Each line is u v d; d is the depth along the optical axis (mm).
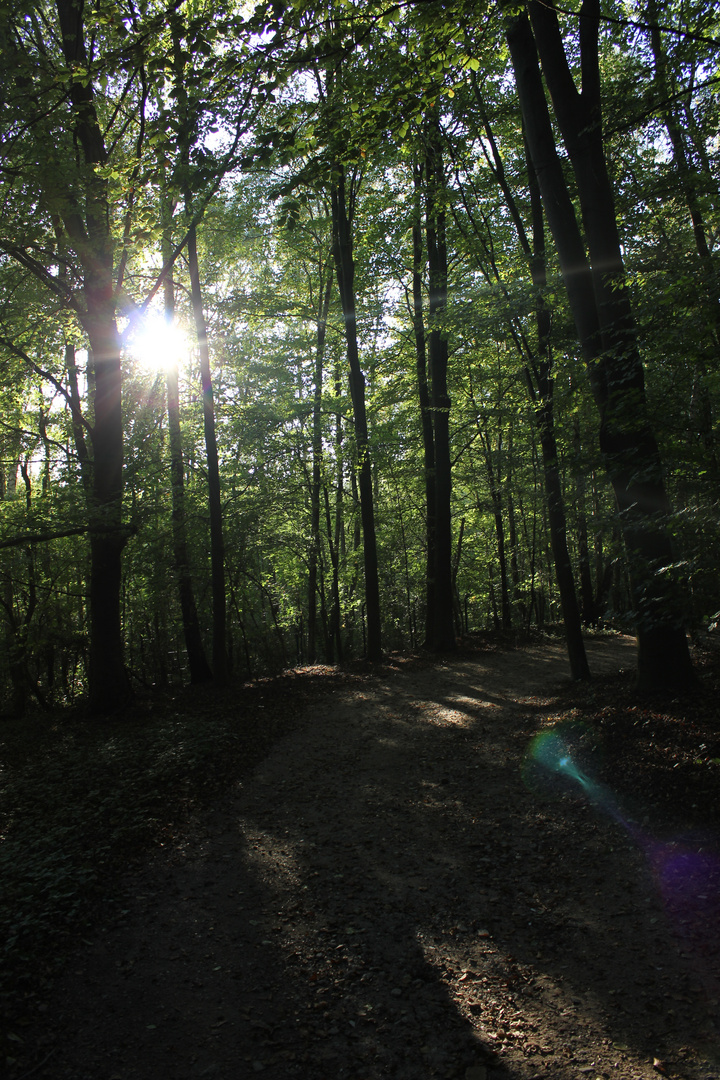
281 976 4566
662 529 6254
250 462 18266
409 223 17281
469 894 5625
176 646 20562
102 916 5348
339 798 8258
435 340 19188
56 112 9203
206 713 13000
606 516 8219
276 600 23391
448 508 20219
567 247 9719
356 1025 4031
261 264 20719
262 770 9508
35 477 20781
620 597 26734
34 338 14344
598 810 6766
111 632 13508
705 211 10906
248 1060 3746
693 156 11250
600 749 7980
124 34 6953
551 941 4797
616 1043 3707
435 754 9898
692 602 6113
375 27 6484
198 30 6152
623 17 10547
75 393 18266
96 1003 4242
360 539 28188
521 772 8453
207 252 17953
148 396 18094
